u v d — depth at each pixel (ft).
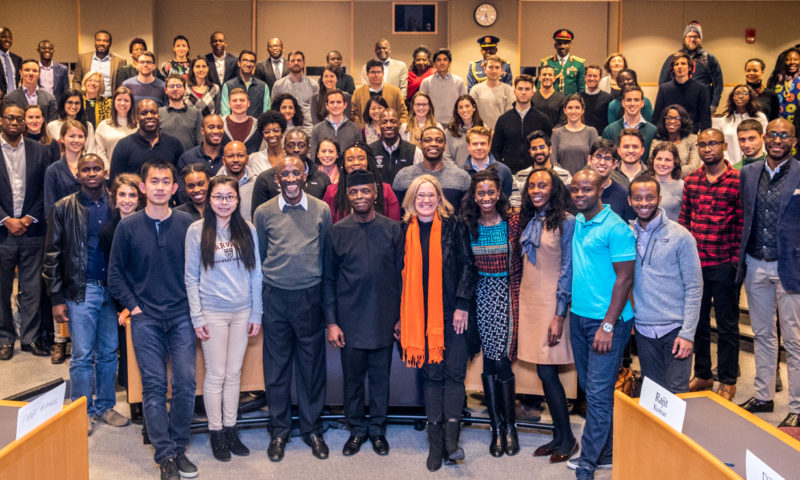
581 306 10.78
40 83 23.59
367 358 12.13
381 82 21.06
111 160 16.06
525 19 33.53
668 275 10.67
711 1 33.12
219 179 11.10
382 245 11.65
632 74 22.20
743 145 14.30
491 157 16.10
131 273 11.18
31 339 17.10
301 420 12.14
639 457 7.75
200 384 12.78
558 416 11.73
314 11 33.65
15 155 16.81
